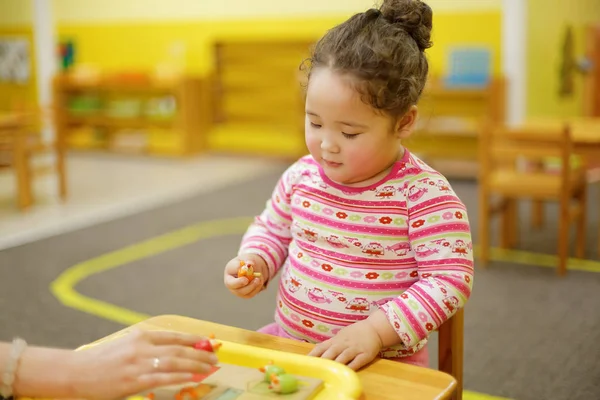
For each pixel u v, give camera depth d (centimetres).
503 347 257
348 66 101
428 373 96
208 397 87
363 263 115
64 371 84
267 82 710
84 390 83
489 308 296
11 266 361
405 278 114
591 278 333
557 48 616
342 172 108
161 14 756
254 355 97
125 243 403
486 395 222
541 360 246
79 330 279
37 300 313
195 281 338
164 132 770
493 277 336
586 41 623
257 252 126
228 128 745
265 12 705
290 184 125
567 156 328
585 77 626
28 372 85
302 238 120
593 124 394
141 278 342
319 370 93
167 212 479
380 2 116
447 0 606
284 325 122
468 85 575
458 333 125
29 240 409
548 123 403
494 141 348
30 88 741
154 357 85
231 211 481
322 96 102
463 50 600
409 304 106
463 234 111
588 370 238
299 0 686
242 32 720
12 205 501
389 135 106
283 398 86
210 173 625
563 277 335
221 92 733
